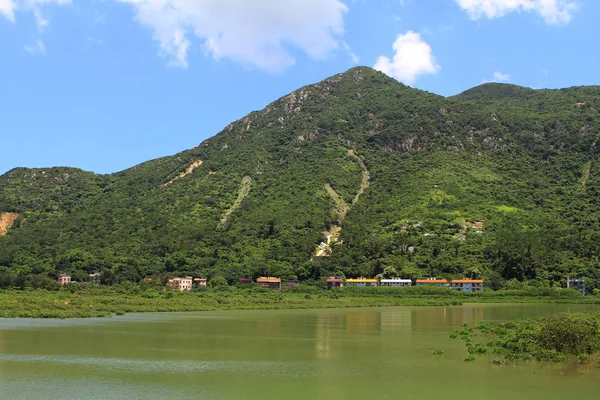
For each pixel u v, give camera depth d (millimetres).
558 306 145250
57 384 43312
